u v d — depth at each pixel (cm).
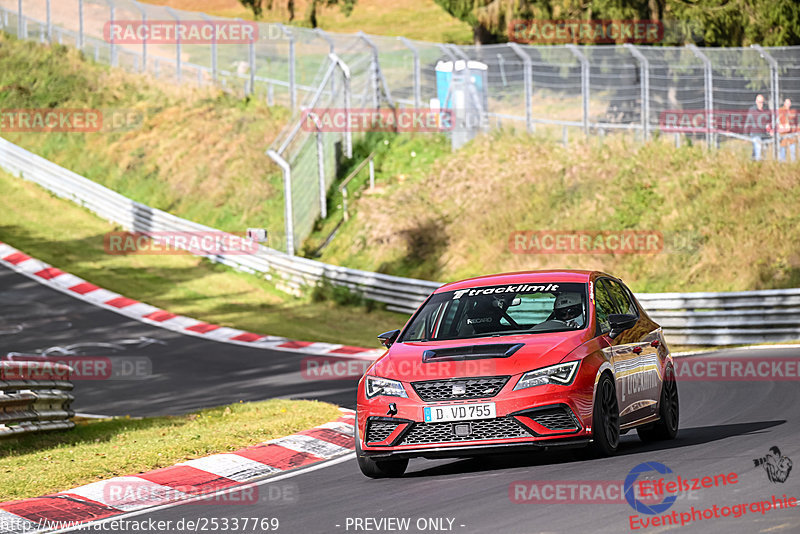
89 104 16900
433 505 2564
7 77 17862
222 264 12631
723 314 8544
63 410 4706
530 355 3028
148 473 3406
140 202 14450
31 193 14838
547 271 3619
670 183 11600
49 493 3145
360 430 3153
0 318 10100
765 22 13575
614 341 3291
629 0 14038
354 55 15925
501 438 2959
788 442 3206
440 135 14250
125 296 11269
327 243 12825
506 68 15150
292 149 12900
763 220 10638
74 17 19612
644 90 12694
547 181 12281
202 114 16100
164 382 7281
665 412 3612
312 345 9250
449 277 11550
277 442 3972
